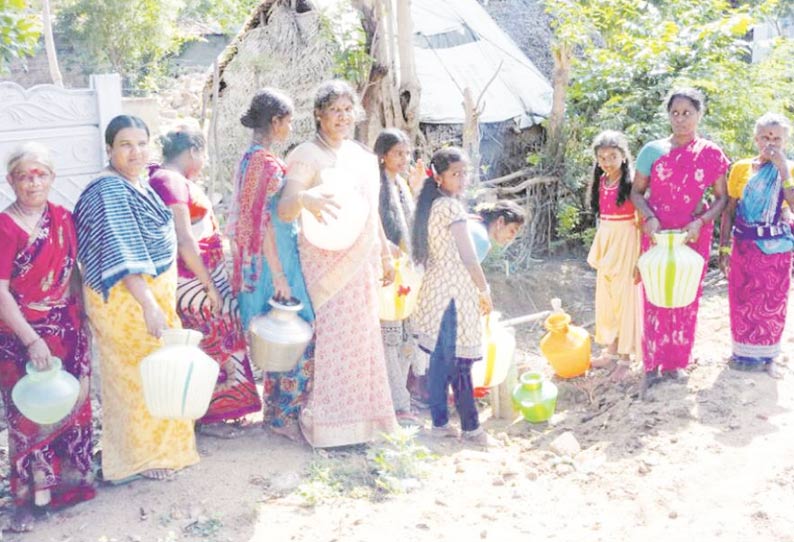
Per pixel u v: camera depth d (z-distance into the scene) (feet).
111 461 14.53
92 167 25.02
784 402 17.22
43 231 13.11
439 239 16.35
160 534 12.95
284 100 15.20
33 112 23.85
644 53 30.50
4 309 12.87
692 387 18.01
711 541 12.84
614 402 19.01
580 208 31.86
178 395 13.01
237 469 14.87
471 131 29.12
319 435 15.65
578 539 12.99
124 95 54.08
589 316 27.12
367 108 28.84
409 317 18.47
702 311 23.62
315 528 13.12
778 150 17.66
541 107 35.04
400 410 17.89
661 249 17.46
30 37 24.17
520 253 30.37
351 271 15.37
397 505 13.98
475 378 18.20
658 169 17.89
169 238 14.15
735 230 18.38
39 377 12.93
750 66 31.17
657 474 14.94
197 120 48.52
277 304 14.82
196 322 15.71
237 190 15.29
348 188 14.89
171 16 56.54
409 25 28.76
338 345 15.55
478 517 13.71
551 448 16.72
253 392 16.53
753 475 14.53
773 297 18.15
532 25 41.98
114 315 13.82
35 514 13.69
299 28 33.99
